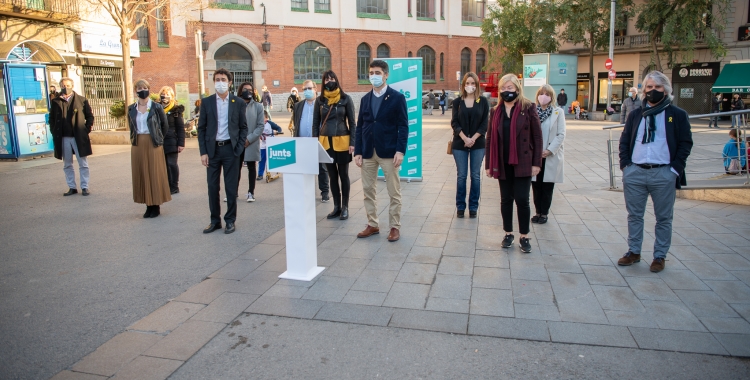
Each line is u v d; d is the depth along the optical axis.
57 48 19.23
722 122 27.05
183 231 7.19
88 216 8.06
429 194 9.23
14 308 4.68
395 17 40.69
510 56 35.59
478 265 5.55
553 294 4.77
